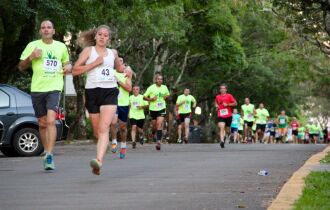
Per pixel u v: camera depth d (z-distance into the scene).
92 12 50.03
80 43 20.81
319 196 14.88
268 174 21.48
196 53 87.50
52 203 15.06
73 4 48.66
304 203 13.76
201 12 79.12
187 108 53.06
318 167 22.77
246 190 17.19
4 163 27.44
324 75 101.69
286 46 91.12
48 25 23.16
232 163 26.59
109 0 50.78
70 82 53.16
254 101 109.31
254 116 68.88
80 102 68.00
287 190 16.12
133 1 52.50
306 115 191.12
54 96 23.00
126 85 20.67
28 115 33.66
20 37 49.06
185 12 77.44
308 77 102.44
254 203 14.87
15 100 33.66
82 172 22.62
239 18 95.69
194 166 25.03
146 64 79.19
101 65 20.22
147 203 14.91
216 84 100.19
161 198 15.70
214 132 112.44
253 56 100.19
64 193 16.83
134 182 19.17
